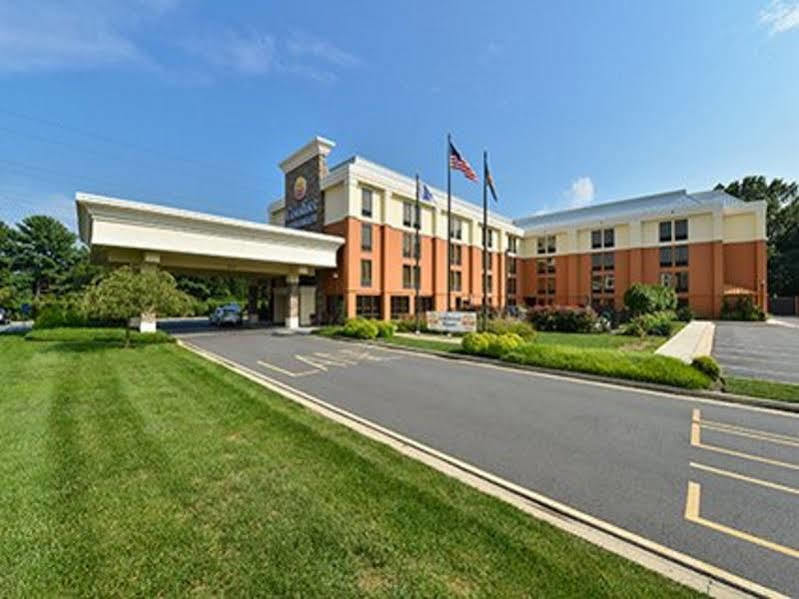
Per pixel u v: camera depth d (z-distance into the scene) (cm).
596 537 349
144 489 404
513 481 464
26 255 4903
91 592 265
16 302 3688
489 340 1404
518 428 657
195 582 275
